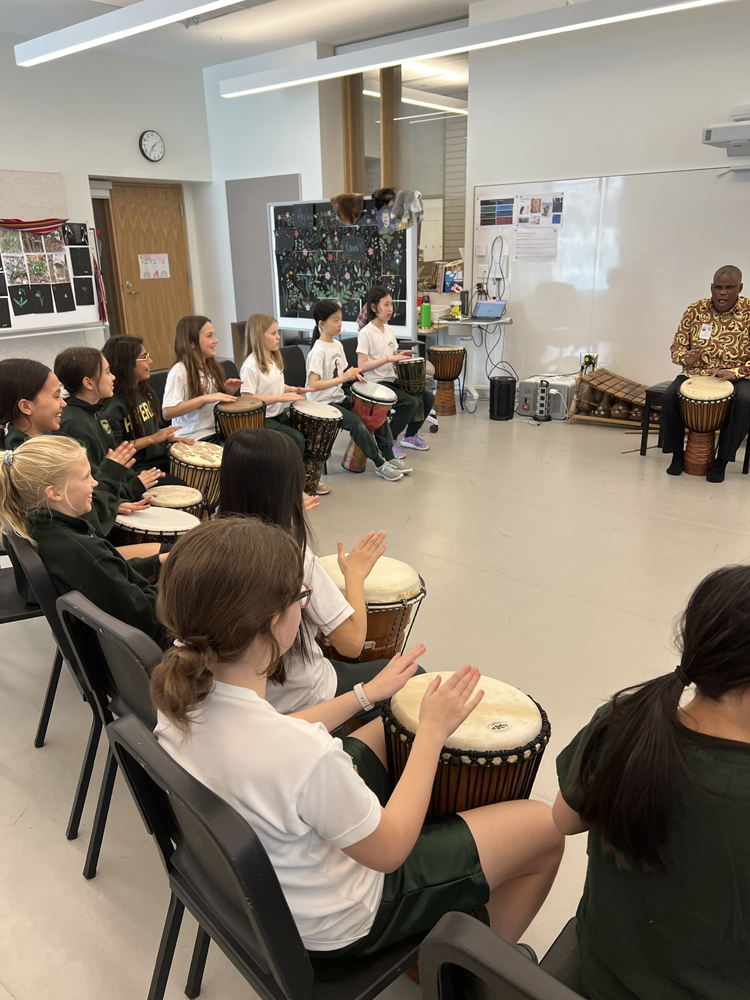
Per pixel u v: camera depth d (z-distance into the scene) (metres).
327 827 0.90
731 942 0.76
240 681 0.92
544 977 0.61
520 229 6.57
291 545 0.93
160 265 8.66
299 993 0.91
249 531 0.91
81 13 6.09
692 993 0.79
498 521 3.92
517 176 6.51
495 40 5.02
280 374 4.30
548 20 4.75
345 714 1.28
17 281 6.72
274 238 6.78
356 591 1.67
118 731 0.97
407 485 4.59
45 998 1.40
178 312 8.99
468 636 2.73
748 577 0.74
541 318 6.67
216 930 1.08
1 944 1.52
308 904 0.95
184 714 0.89
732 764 0.71
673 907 0.77
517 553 3.50
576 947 1.03
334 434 4.23
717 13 5.25
